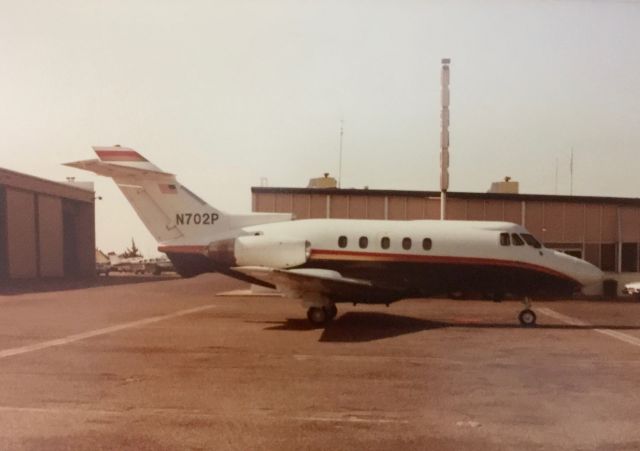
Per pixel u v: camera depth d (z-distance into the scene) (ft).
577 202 91.35
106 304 72.74
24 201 144.05
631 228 92.17
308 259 51.60
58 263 163.94
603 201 91.66
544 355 35.68
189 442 19.47
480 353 36.32
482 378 29.12
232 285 124.36
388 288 50.47
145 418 22.15
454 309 67.15
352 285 47.47
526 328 49.60
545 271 51.16
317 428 20.98
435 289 51.57
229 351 36.96
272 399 24.93
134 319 55.42
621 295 91.30
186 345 39.34
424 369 31.27
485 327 49.98
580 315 61.72
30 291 100.37
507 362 33.32
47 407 23.72
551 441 19.65
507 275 51.08
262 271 44.80
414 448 18.93
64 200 175.42
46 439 19.77
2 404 24.16
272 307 67.87
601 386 27.48
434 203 89.25
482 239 51.24
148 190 56.29
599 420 22.02
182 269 55.67
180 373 30.19
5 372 30.48
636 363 33.27
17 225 140.26
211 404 24.12
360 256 51.19
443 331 46.85
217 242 52.60
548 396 25.59
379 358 34.45
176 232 56.18
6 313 61.46
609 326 51.47
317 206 88.33
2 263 135.54
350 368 31.50
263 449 18.83
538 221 90.79
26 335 44.39
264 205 88.33
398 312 63.10
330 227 52.39
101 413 22.82
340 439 19.79
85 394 25.80
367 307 68.85
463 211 89.66
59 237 164.66
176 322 52.75
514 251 51.21
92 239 190.08
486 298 52.95
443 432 20.57
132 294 92.48
